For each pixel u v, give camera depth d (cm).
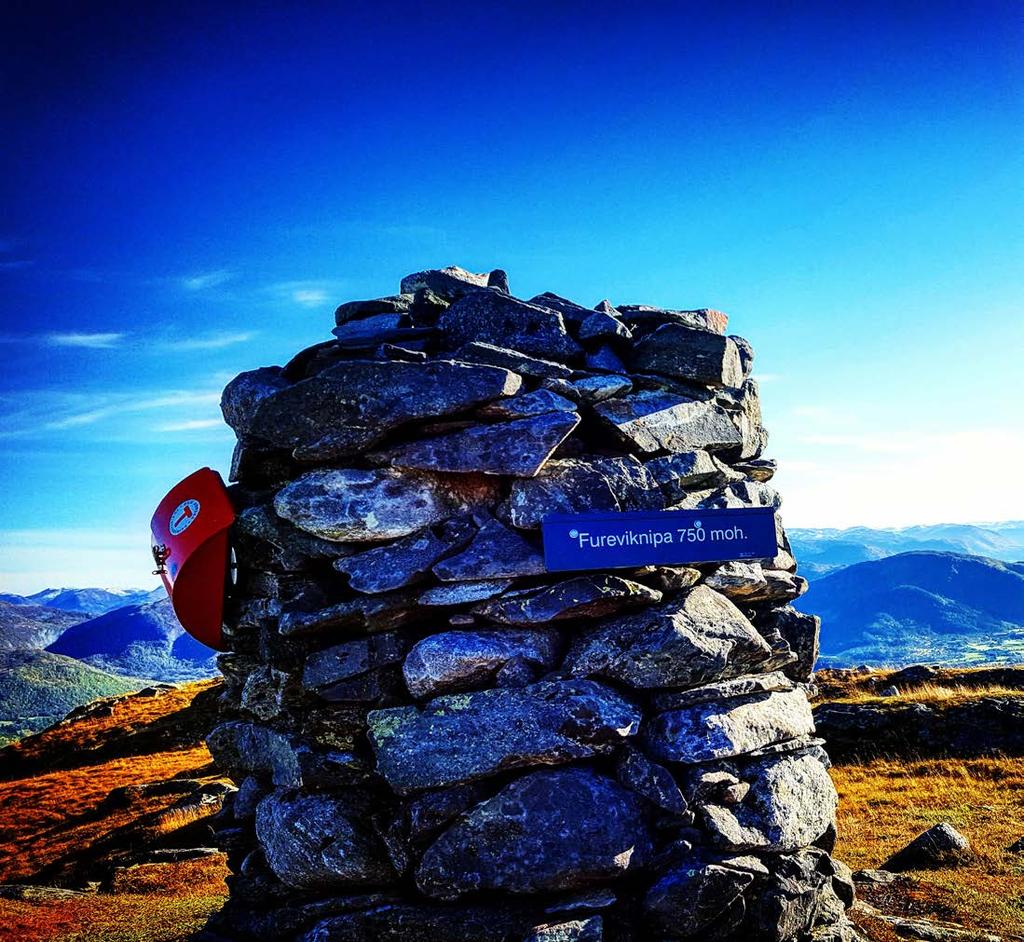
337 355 1089
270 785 1120
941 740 2952
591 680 963
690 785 947
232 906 1042
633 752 950
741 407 1245
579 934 872
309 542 1009
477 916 901
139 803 4000
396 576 972
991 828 1983
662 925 897
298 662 1025
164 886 2188
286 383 1102
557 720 925
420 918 907
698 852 926
